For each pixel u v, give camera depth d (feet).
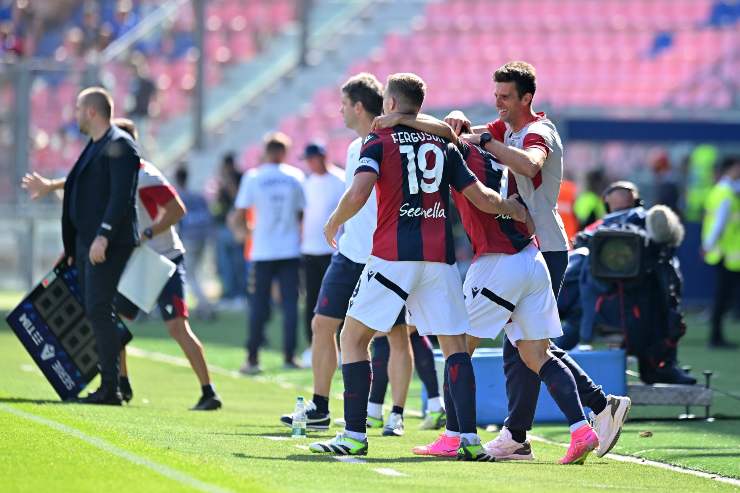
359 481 66.59
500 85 79.61
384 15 346.74
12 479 63.21
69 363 104.32
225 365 147.95
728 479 76.79
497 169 79.15
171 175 288.30
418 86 76.02
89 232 101.96
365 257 93.35
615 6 343.05
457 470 72.90
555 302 79.66
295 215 143.74
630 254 105.91
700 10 339.98
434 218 75.15
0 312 208.85
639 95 315.99
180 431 86.28
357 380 77.92
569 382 79.15
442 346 77.71
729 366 152.97
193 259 212.02
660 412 111.14
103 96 102.17
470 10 344.90
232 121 308.81
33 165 227.81
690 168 257.14
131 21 317.42
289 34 339.77
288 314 146.00
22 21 296.10
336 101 309.42
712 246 176.35
